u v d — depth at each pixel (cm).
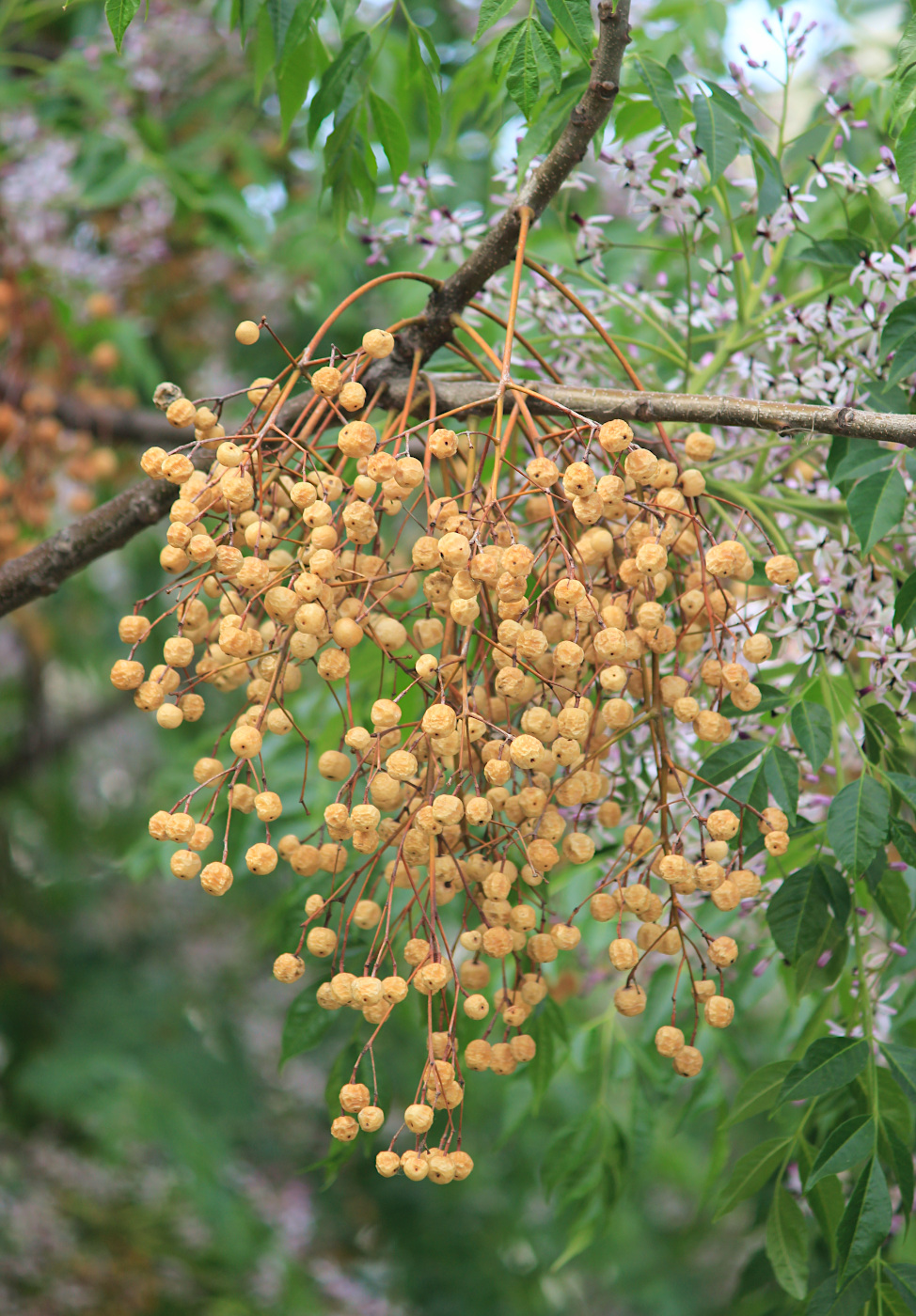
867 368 164
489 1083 408
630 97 180
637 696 153
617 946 147
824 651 160
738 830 151
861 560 161
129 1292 411
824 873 157
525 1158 412
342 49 170
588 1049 186
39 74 291
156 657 411
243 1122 455
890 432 150
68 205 268
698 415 153
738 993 181
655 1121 182
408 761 142
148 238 280
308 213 303
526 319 180
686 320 177
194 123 298
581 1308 527
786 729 166
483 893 148
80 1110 380
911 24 155
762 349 178
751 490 172
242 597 150
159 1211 449
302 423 157
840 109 170
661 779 150
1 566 169
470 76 212
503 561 141
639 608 146
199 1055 447
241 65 299
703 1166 431
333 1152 166
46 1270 412
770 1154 160
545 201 156
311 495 144
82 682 500
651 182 168
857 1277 155
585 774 146
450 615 144
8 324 235
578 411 156
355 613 146
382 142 175
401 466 143
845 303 166
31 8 278
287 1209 454
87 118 275
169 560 146
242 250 289
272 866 145
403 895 175
